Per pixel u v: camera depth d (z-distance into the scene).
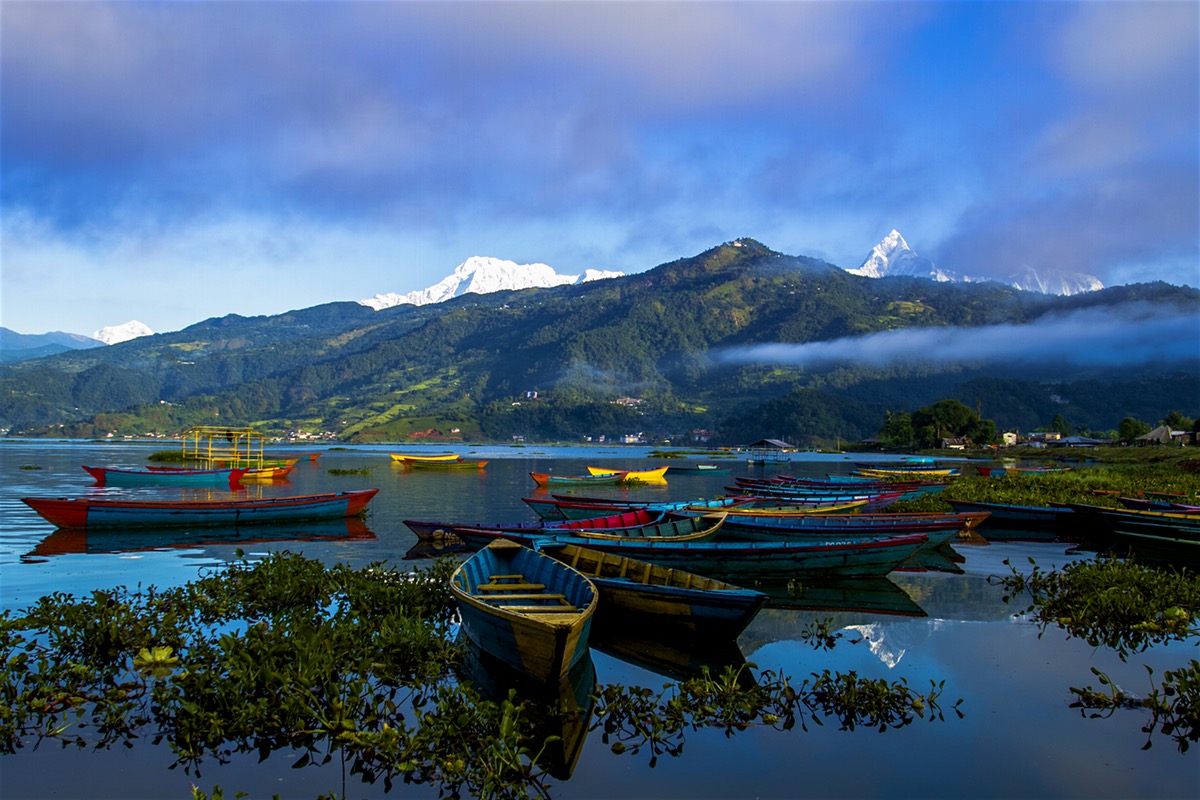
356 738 10.47
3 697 11.77
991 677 13.82
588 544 21.00
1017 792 9.89
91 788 9.68
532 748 10.93
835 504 34.53
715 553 20.72
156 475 58.81
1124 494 41.75
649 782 10.05
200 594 17.98
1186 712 11.89
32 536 30.75
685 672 14.14
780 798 9.68
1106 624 16.89
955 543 30.33
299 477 76.56
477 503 48.03
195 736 10.87
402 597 17.30
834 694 12.57
